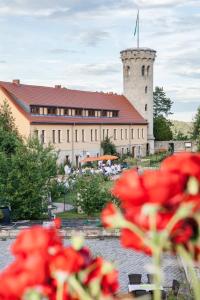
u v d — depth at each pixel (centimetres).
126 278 2269
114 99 10119
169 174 185
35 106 7500
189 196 184
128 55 10525
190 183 183
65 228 3291
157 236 182
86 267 196
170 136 11744
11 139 4947
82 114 8644
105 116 9312
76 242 193
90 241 3095
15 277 181
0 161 3738
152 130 10725
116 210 194
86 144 8588
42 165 3806
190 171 183
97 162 7962
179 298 1641
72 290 188
